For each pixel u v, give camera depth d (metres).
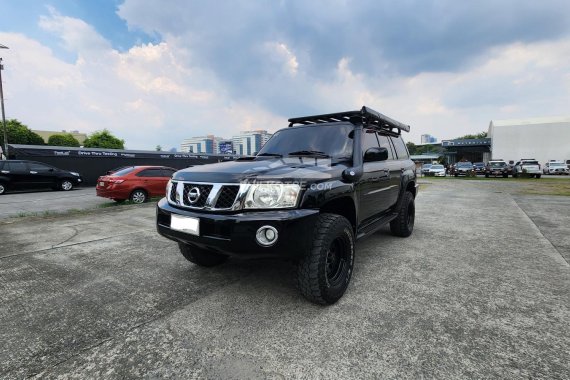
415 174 4.91
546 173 30.09
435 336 1.98
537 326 2.08
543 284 2.80
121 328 2.14
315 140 3.46
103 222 6.04
